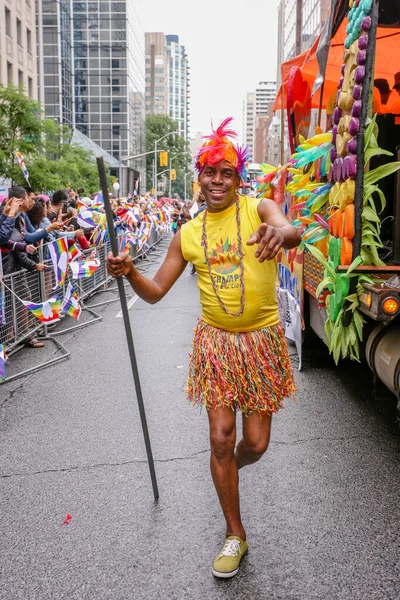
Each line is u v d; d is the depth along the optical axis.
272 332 2.92
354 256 3.83
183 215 21.02
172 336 8.32
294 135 6.67
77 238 11.20
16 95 21.33
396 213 4.47
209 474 3.90
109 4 82.88
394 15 4.94
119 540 3.15
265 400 2.87
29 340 7.84
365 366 6.34
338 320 4.03
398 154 4.50
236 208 2.80
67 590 2.75
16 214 7.03
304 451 4.25
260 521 3.30
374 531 3.18
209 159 2.69
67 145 30.33
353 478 3.82
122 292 3.12
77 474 3.96
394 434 4.55
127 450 4.33
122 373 6.44
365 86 3.62
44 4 67.81
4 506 3.55
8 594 2.73
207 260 2.83
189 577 2.82
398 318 4.29
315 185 4.53
